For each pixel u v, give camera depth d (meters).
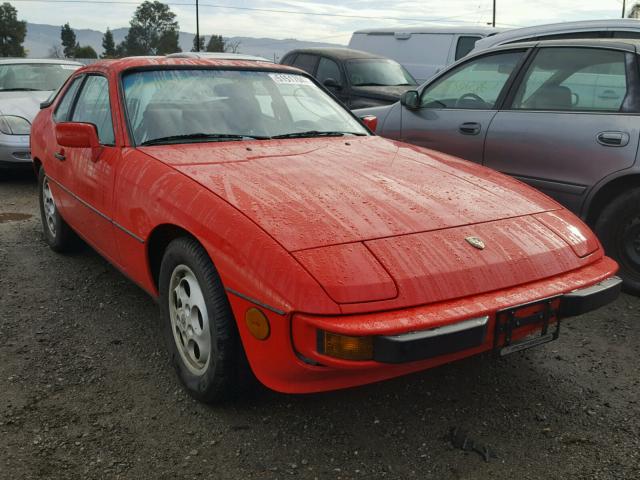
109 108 3.55
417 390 2.82
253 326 2.22
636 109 3.88
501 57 4.79
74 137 3.36
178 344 2.77
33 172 7.95
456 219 2.51
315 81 4.12
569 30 5.95
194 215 2.50
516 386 2.86
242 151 3.11
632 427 2.53
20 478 2.19
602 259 2.68
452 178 2.98
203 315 2.54
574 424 2.55
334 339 2.05
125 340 3.30
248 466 2.28
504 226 2.54
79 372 2.95
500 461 2.31
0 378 2.88
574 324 3.55
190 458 2.32
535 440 2.44
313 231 2.29
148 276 2.97
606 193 4.06
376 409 2.66
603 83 4.09
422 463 2.30
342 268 2.14
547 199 2.96
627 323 3.56
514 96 4.59
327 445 2.40
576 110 4.19
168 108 3.37
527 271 2.37
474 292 2.23
